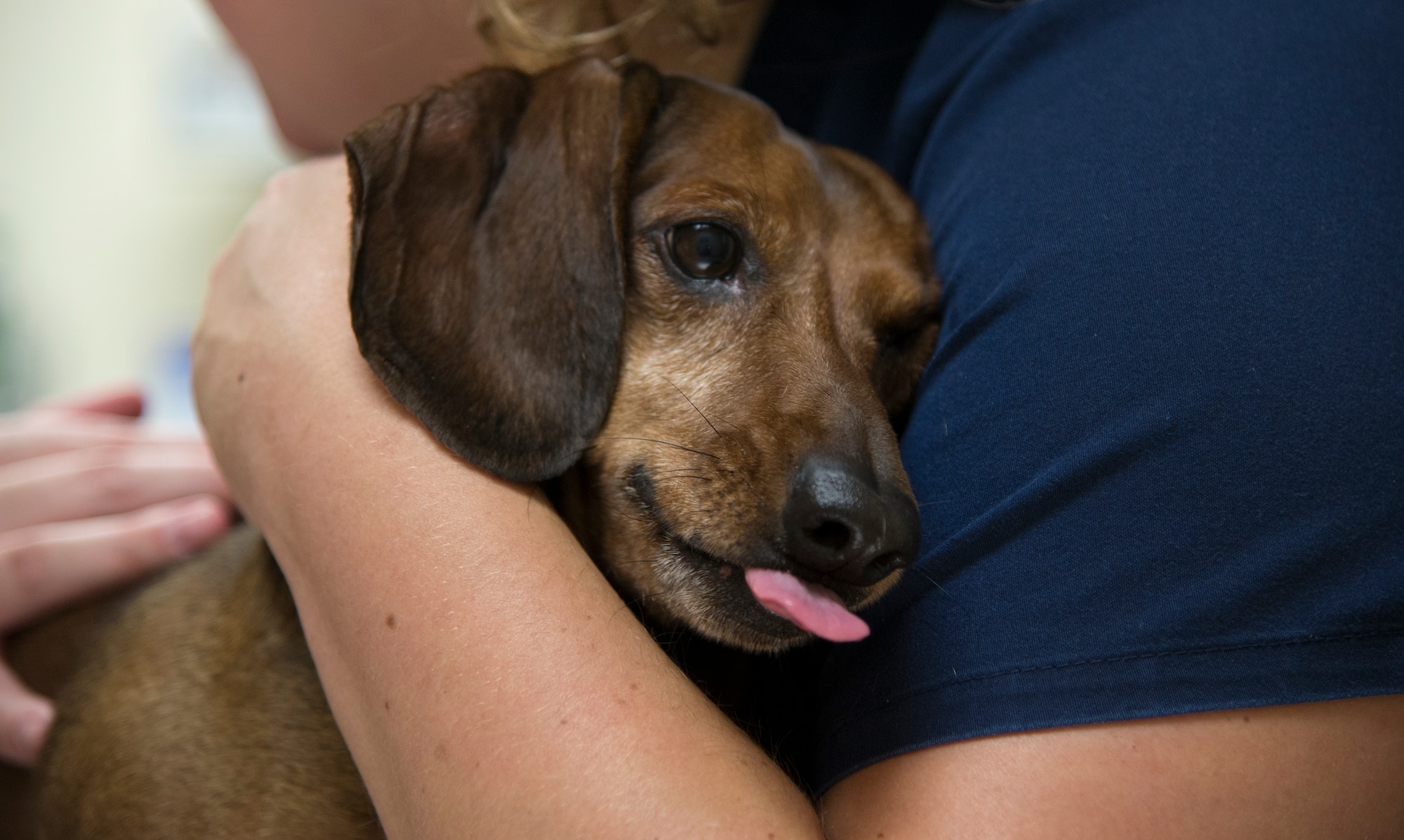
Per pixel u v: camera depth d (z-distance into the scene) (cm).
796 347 106
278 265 102
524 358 99
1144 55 85
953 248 97
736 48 140
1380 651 66
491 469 89
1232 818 66
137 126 374
